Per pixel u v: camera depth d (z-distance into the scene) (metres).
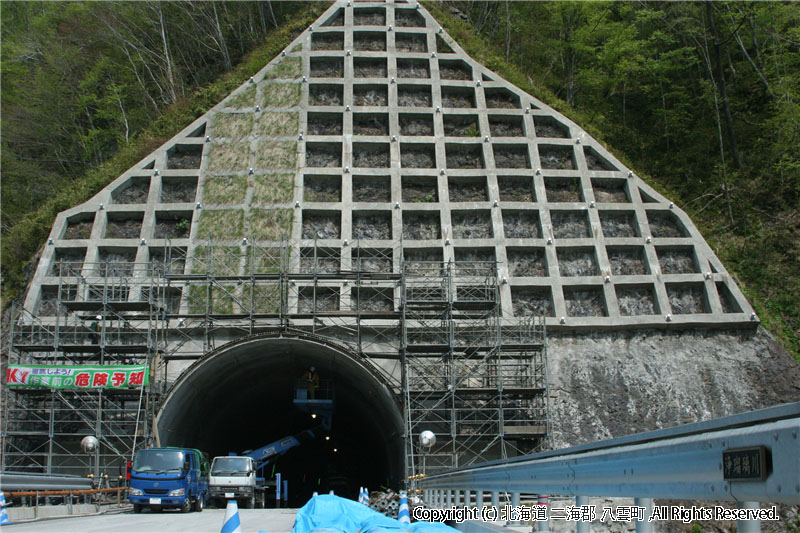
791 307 34.56
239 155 38.53
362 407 39.56
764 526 25.08
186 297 34.47
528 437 29.86
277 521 20.81
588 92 46.81
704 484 4.61
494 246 35.69
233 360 31.52
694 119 44.97
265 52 43.44
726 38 45.44
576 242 35.91
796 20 43.34
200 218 36.66
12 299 35.44
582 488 7.38
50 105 48.88
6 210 45.34
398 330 33.22
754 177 39.94
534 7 51.69
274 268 35.25
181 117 40.75
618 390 32.12
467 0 50.81
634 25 46.62
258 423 46.97
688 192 41.03
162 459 25.25
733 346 33.41
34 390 30.42
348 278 32.62
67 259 35.62
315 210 36.72
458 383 31.89
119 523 18.70
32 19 56.97
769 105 42.06
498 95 41.06
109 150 47.97
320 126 39.78
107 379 28.64
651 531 6.34
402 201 37.28
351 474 56.88
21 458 30.56
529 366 32.22
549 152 39.16
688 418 31.50
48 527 17.20
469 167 38.56
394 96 40.34
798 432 3.56
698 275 35.09
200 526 17.22
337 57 41.66
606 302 34.34
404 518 11.71
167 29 52.16
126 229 36.59
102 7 50.66
